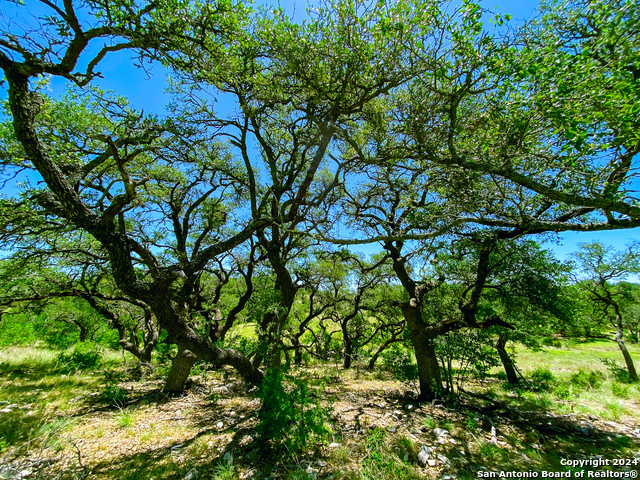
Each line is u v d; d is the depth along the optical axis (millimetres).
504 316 9234
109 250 4324
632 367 11508
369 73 4855
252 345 10094
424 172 5223
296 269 12250
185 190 8602
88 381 9055
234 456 4391
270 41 4934
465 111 4562
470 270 8789
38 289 8508
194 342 5258
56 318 13062
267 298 8203
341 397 8156
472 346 7570
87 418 5984
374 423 5973
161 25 3920
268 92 5805
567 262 8086
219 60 4688
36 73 3473
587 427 6113
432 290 10117
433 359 8453
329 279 13852
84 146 6168
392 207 9047
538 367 14828
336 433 5270
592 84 2586
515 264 8055
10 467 3850
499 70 3250
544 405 7984
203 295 11289
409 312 8836
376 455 4105
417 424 6055
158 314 4914
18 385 7965
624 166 2830
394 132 5465
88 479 3824
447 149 4680
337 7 4414
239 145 7426
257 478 3844
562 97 2682
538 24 3516
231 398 7723
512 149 3686
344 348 14930
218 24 4344
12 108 3545
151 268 5496
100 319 13430
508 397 8977
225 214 10008
